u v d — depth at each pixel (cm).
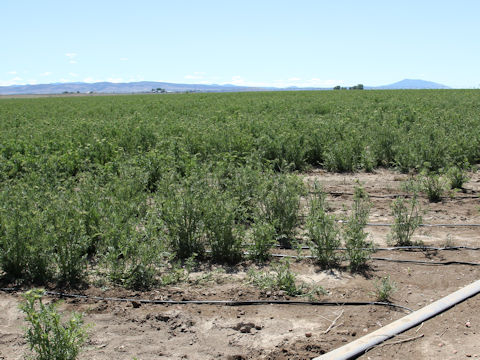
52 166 898
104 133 1351
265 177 699
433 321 399
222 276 509
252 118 1603
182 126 1388
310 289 467
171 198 598
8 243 505
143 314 424
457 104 2245
